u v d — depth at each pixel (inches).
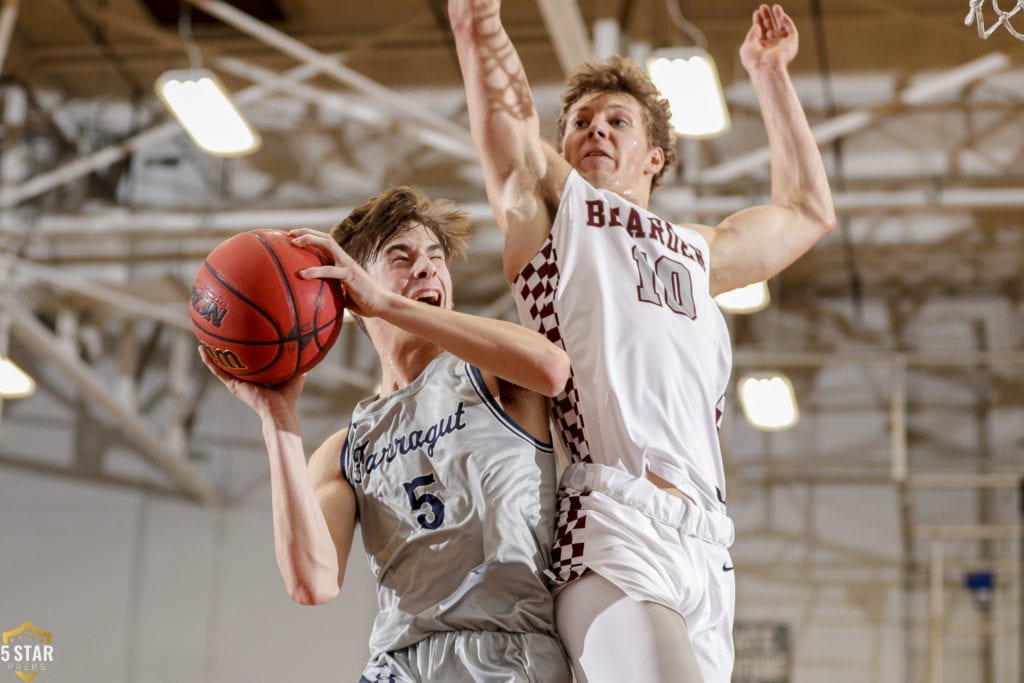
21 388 482.0
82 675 619.5
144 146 532.1
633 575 109.3
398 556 116.1
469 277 619.5
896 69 467.5
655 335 119.5
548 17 338.3
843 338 639.1
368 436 121.5
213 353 108.7
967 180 524.1
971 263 606.5
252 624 622.2
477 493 114.9
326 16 460.8
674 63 316.5
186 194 556.1
